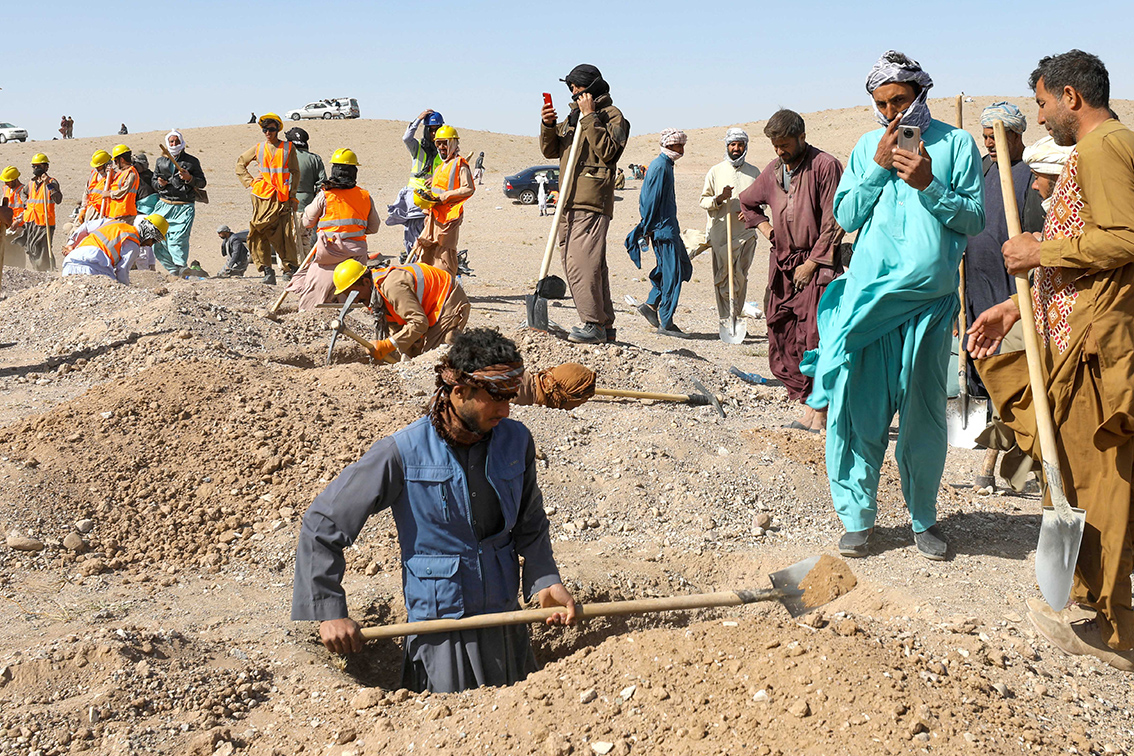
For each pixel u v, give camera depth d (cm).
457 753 321
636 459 614
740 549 534
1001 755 315
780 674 346
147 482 558
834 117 5272
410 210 1281
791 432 696
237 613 450
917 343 482
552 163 5075
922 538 515
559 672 359
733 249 1093
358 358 885
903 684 341
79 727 344
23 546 496
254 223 1296
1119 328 375
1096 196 370
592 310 905
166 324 899
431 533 357
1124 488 383
